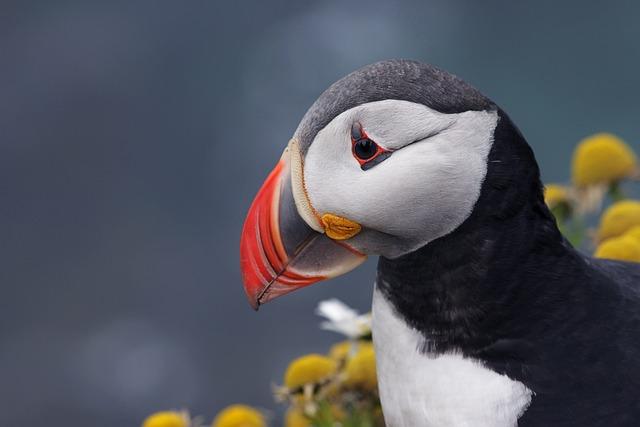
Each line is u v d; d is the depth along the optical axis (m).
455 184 3.74
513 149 3.80
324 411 5.03
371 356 4.99
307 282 3.99
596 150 6.24
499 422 3.74
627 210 5.61
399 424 4.00
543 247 3.87
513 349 3.81
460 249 3.83
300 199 3.85
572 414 3.70
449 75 3.80
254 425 5.61
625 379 3.73
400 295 3.96
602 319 3.85
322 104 3.84
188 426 5.58
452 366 3.85
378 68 3.82
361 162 3.78
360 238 3.91
